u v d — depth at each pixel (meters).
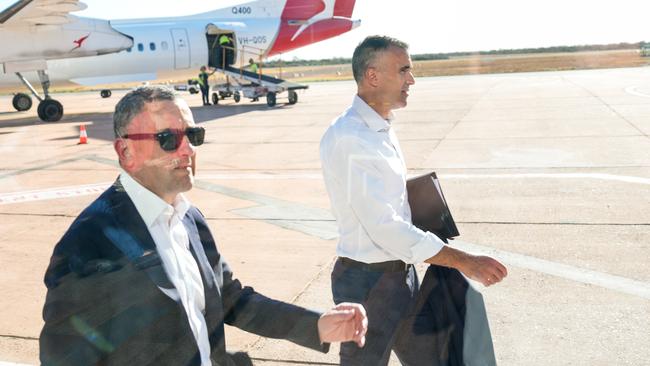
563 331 3.15
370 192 1.88
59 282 1.20
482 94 19.41
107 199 1.29
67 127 14.14
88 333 1.22
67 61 16.89
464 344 1.96
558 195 6.12
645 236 4.68
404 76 1.95
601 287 3.72
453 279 2.02
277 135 11.80
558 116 12.70
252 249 4.82
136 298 1.23
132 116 1.26
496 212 5.60
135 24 18.72
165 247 1.31
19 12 14.66
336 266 2.17
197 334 1.37
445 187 6.77
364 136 1.91
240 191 7.01
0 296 3.90
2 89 17.39
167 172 1.30
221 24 19.73
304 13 21.14
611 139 9.48
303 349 3.09
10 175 8.38
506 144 9.50
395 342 2.07
